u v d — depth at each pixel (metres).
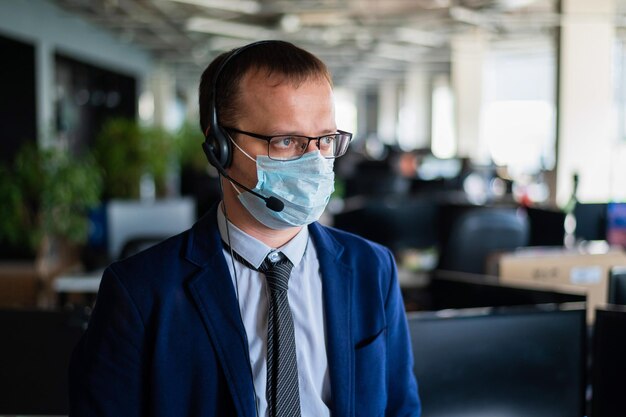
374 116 29.88
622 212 3.75
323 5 8.62
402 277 3.67
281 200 1.03
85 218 5.15
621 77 9.42
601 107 7.18
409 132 22.27
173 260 1.05
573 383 1.70
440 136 19.83
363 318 1.13
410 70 18.55
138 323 1.00
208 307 1.03
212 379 1.02
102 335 1.01
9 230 4.92
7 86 7.49
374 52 14.21
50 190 4.94
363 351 1.11
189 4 8.57
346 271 1.13
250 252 1.08
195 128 8.96
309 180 1.02
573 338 1.70
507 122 17.11
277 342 1.04
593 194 7.18
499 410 1.66
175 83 20.00
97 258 4.00
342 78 22.05
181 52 13.66
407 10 8.93
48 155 5.09
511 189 6.22
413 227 4.77
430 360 1.63
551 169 7.27
